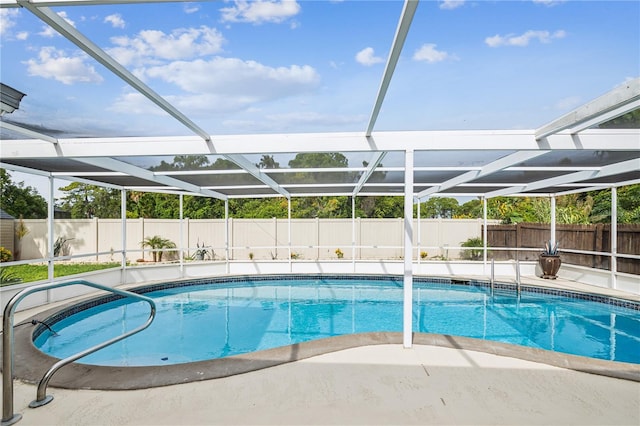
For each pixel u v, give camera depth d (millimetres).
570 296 9469
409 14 2307
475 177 8055
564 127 4414
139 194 20266
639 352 6043
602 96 3688
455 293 10711
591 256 10531
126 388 3457
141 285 10172
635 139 4922
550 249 11305
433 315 8469
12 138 5484
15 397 3312
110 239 14812
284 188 11391
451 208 21266
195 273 12172
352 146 5152
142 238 14703
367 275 12305
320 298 10281
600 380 3670
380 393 3352
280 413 2998
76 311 7957
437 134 4969
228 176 8664
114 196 21188
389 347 4609
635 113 4082
